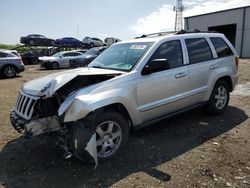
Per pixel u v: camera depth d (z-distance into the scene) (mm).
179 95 5305
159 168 4043
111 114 4234
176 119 6227
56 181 3793
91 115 3994
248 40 32844
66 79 4168
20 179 3873
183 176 3805
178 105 5340
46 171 4066
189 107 5648
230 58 6527
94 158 3984
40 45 38375
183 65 5418
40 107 4160
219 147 4715
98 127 4164
